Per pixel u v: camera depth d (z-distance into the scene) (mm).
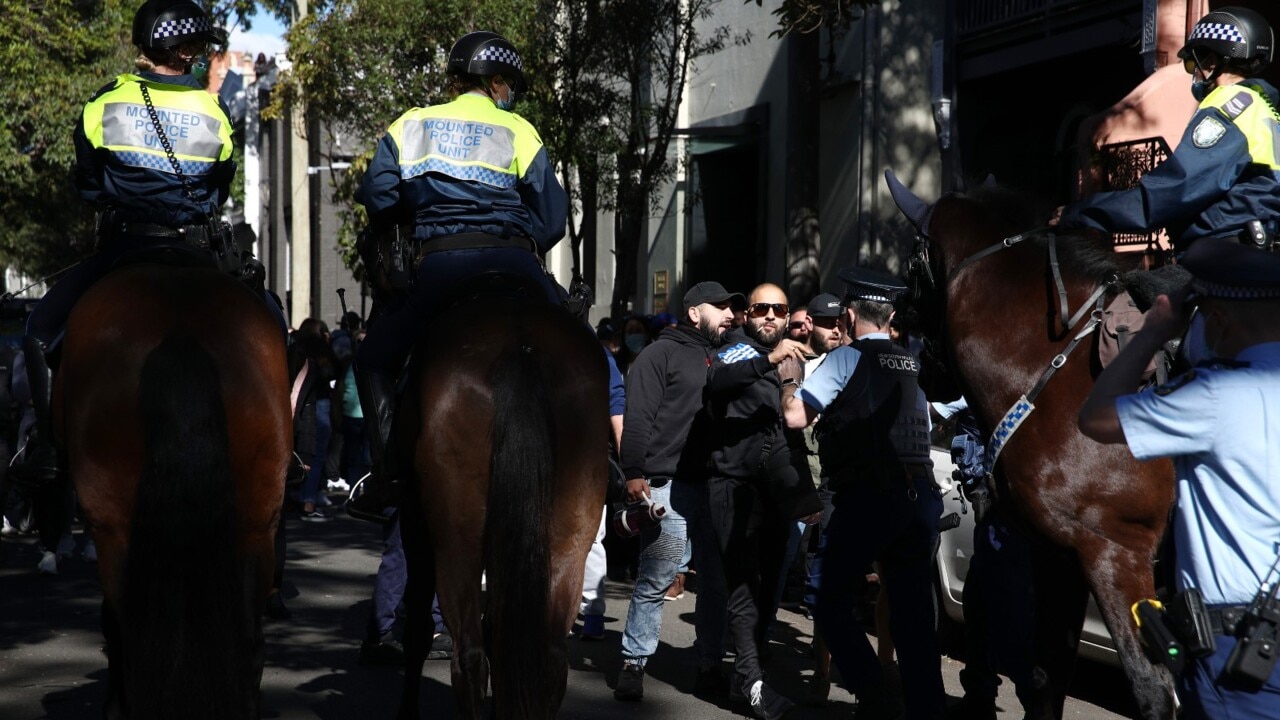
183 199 5191
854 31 17234
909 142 16531
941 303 4969
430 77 17859
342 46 18188
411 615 5000
